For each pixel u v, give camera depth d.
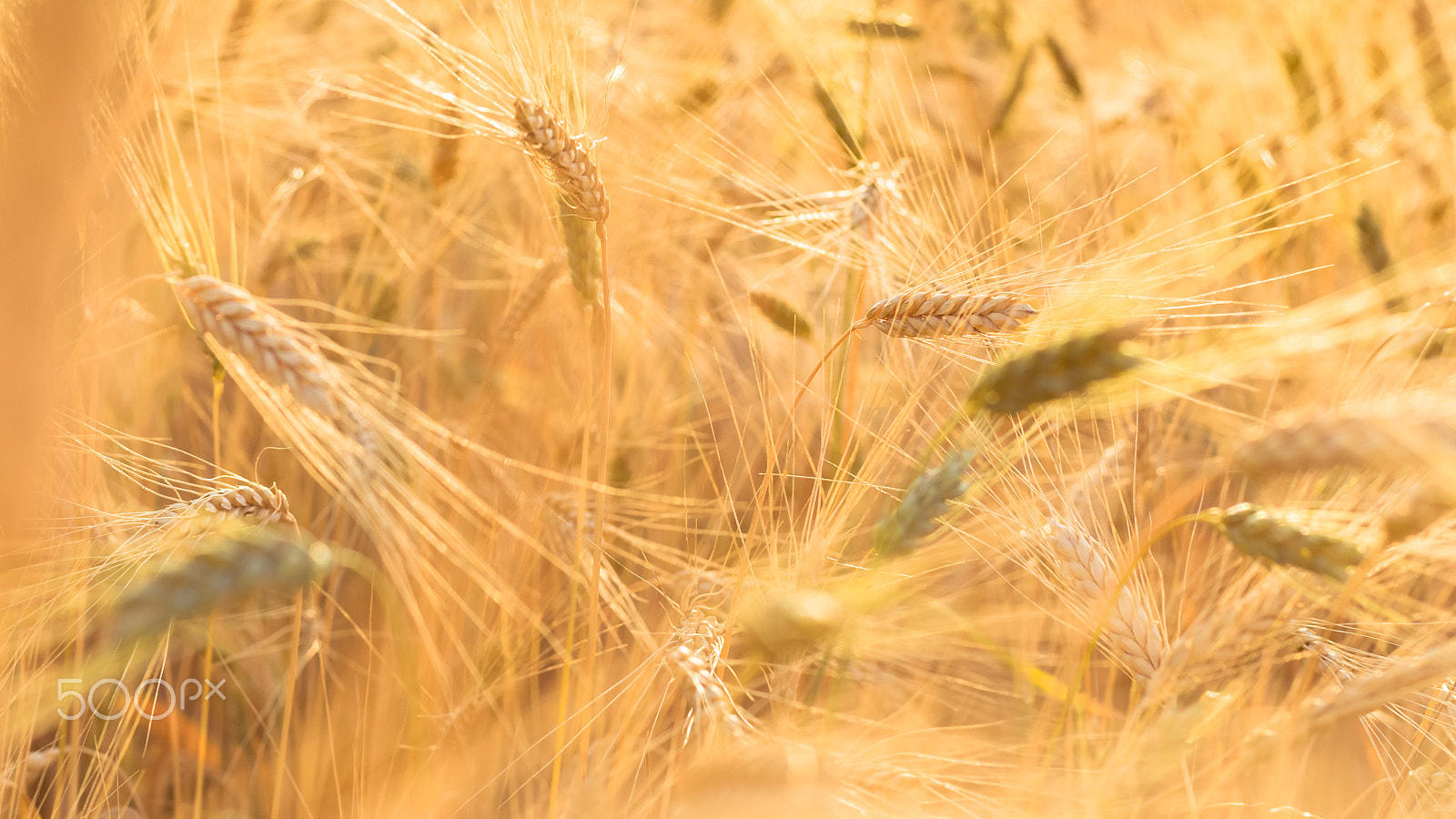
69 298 1.15
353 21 1.50
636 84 1.39
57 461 1.13
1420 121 1.57
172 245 1.15
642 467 1.37
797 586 1.14
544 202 1.30
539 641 1.27
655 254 1.41
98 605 1.10
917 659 1.27
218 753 1.27
